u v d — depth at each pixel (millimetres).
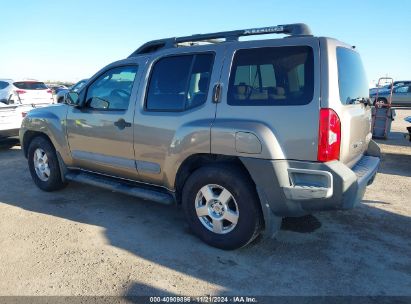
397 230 4234
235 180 3479
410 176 6773
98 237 4008
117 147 4426
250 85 3445
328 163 3096
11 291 3021
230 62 3578
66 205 5008
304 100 3154
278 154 3213
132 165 4324
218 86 3578
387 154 8914
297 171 3170
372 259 3555
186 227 4277
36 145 5484
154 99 4094
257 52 3461
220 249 3709
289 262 3480
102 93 4629
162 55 4102
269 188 3297
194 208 3814
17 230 4195
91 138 4715
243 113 3410
